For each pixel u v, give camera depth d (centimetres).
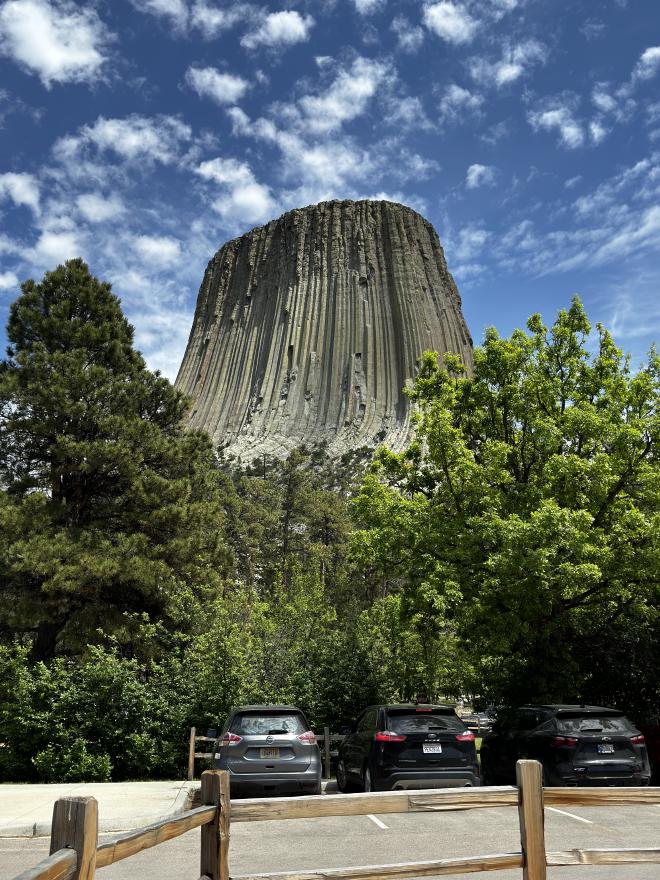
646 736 1562
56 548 2364
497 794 405
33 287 3031
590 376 2102
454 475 1972
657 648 1930
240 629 1911
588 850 406
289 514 8588
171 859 840
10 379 2633
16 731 1541
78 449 2500
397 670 1972
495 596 1773
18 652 1586
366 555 2027
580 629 1948
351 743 1402
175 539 2684
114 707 1588
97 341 2952
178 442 2894
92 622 2417
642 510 1930
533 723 1345
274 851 869
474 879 702
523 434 2117
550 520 1639
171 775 1602
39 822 962
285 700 1780
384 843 908
